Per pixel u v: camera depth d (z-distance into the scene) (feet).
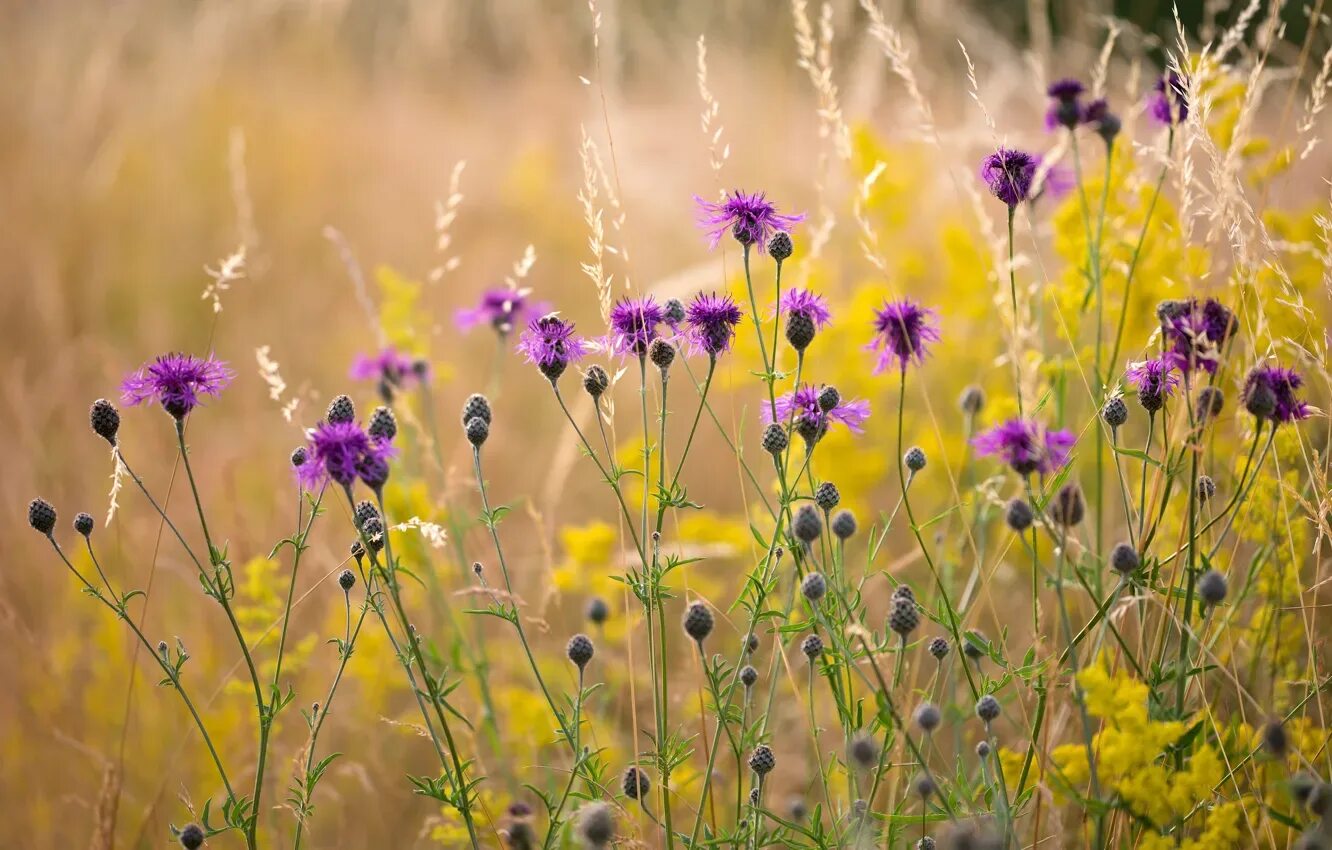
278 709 10.02
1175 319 9.48
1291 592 11.08
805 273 15.75
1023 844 10.72
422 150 35.68
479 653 14.90
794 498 10.46
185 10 37.99
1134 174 14.84
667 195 30.96
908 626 9.00
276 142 32.81
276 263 27.78
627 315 10.46
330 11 40.45
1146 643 10.96
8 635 15.19
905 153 23.93
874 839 9.71
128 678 14.84
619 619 15.92
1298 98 20.36
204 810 9.79
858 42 30.45
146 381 9.73
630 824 10.03
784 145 31.35
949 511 10.02
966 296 19.07
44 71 32.37
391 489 15.65
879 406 19.97
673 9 38.34
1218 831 8.59
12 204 27.48
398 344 17.39
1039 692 9.63
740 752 10.02
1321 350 11.64
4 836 13.42
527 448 21.84
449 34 42.27
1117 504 14.96
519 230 30.63
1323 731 9.89
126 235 27.66
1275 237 14.93
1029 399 13.92
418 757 14.53
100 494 18.28
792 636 11.82
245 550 15.26
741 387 20.77
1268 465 12.21
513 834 9.39
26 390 20.34
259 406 21.98
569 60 39.24
